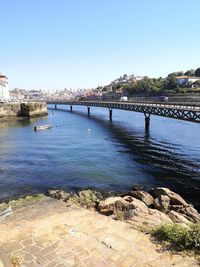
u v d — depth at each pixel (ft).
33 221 49.80
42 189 90.99
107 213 62.54
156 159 129.08
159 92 506.07
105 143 170.81
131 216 56.39
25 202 64.64
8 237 41.88
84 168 115.34
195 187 93.86
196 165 118.42
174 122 275.80
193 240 36.91
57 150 151.84
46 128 249.96
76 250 37.14
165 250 36.55
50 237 41.45
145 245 38.27
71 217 51.39
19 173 109.29
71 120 332.19
